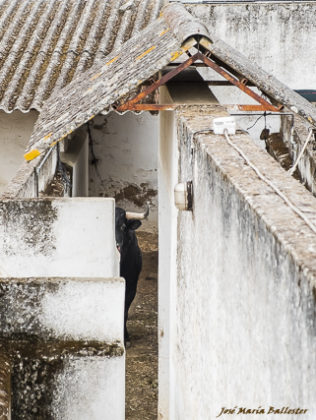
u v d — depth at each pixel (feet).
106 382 18.24
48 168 35.42
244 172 15.15
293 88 43.19
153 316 40.70
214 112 23.17
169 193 27.53
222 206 15.44
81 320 18.54
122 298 18.45
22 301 18.45
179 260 24.40
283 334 10.91
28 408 18.25
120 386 18.26
